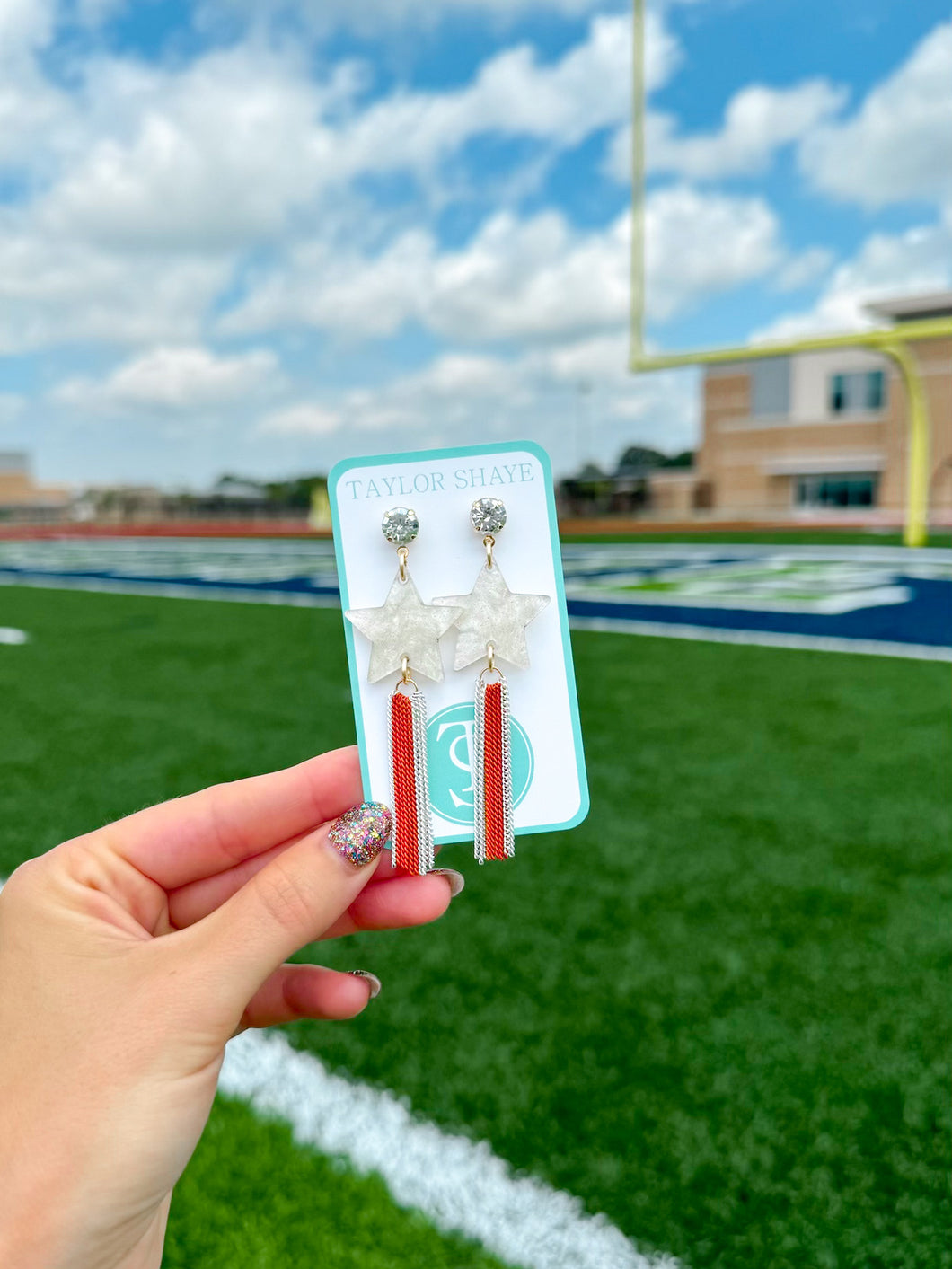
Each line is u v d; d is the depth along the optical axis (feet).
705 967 6.09
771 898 7.09
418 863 2.29
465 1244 3.85
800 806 9.13
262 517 134.72
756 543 56.39
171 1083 2.26
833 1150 4.39
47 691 15.71
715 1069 5.01
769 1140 4.46
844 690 14.32
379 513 2.30
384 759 2.32
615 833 8.55
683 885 7.38
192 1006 2.26
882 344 41.32
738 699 13.91
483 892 7.36
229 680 16.42
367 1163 4.33
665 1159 4.35
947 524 81.61
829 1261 3.79
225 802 2.86
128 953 2.35
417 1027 5.47
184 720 13.42
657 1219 4.00
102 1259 2.30
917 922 6.62
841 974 5.96
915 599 25.54
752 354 41.70
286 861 2.28
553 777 2.35
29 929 2.43
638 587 31.04
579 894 7.27
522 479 2.32
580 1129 4.56
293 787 2.87
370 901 2.83
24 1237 2.13
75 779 10.62
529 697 2.34
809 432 93.50
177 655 19.30
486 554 2.30
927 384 82.17
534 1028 5.44
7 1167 2.16
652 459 147.13
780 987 5.82
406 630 2.27
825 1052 5.14
